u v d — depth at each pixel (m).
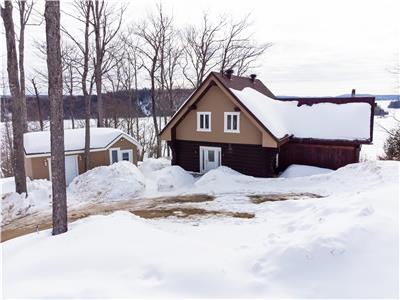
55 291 5.01
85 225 7.80
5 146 34.88
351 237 5.67
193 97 19.77
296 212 10.71
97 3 21.69
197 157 20.92
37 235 8.12
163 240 6.87
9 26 14.64
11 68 15.12
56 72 7.97
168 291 5.00
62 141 8.00
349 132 18.44
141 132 41.72
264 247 6.45
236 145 19.42
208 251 6.54
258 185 17.25
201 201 15.23
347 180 15.81
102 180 17.98
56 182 7.95
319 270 5.23
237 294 4.93
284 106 21.64
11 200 15.66
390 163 15.78
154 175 20.55
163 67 31.69
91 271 5.64
